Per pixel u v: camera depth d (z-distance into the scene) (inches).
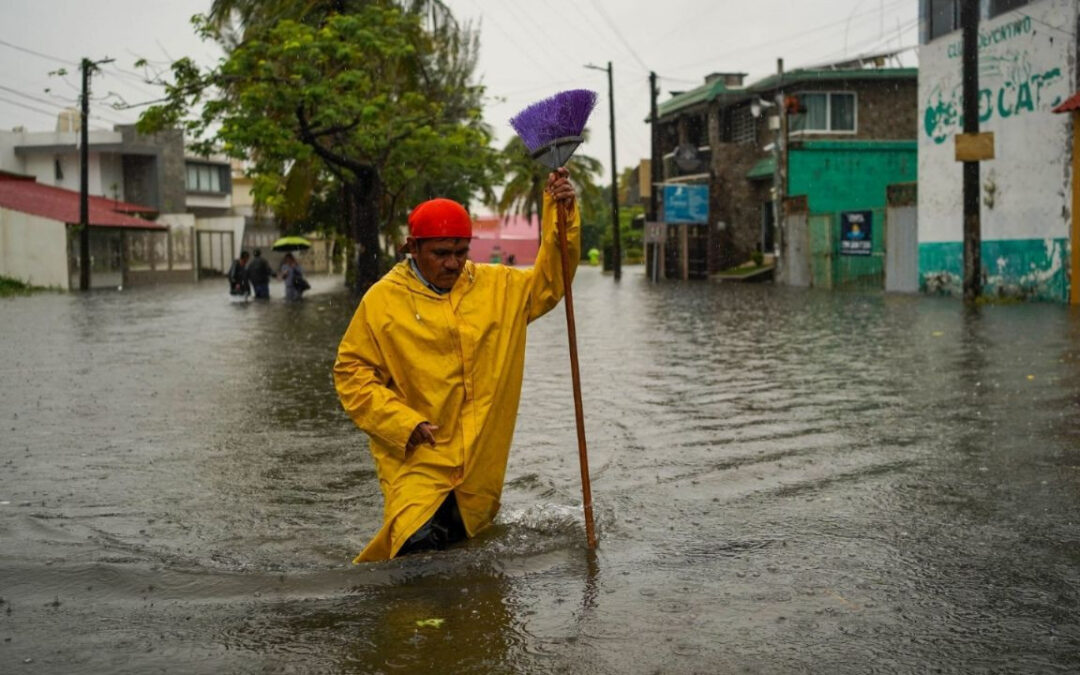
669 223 1444.4
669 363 408.2
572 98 155.9
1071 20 687.7
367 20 877.8
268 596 139.5
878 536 164.1
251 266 1010.1
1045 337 470.9
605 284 1341.0
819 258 1104.2
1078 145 683.4
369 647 120.7
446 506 156.1
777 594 137.3
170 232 1750.7
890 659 115.6
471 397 152.6
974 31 730.2
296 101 843.4
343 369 152.1
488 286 155.3
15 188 1565.0
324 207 1418.6
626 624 126.9
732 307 773.3
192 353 478.0
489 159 1068.5
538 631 125.0
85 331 613.0
